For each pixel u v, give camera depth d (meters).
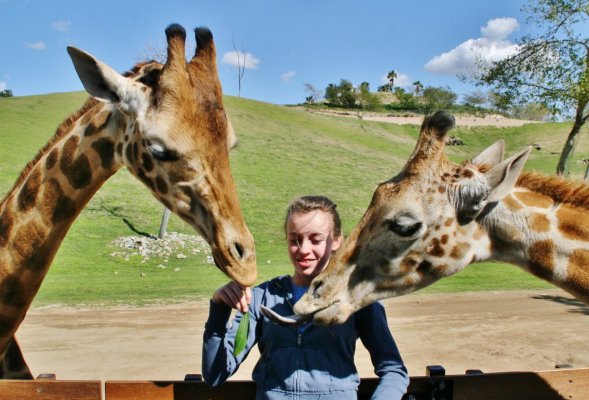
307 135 42.94
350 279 2.94
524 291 11.20
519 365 6.61
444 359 6.78
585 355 7.02
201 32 2.68
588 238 3.00
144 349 7.04
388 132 56.69
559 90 14.61
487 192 2.90
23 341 7.36
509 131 58.62
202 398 2.73
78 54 2.62
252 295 2.80
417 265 3.00
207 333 2.53
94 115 2.91
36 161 3.12
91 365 6.41
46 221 2.93
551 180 3.14
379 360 2.63
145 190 22.72
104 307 9.41
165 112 2.54
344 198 25.52
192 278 12.76
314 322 2.68
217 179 2.58
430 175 2.97
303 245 2.70
